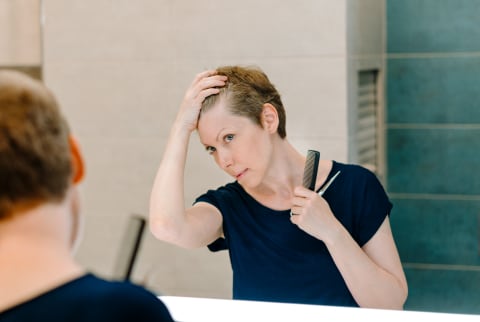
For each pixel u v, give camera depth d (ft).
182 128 3.83
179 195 3.79
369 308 3.60
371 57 7.44
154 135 6.95
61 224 1.91
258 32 6.61
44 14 7.11
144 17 6.88
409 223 8.29
